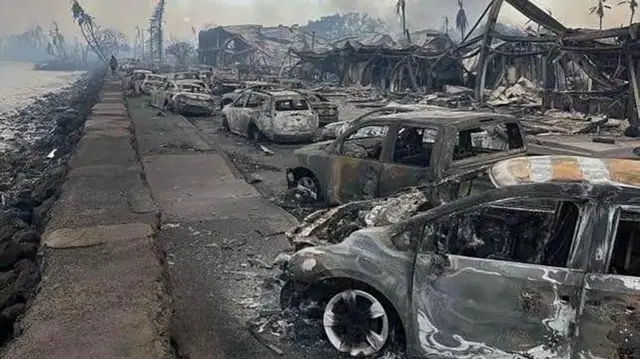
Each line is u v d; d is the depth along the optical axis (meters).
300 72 51.50
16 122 29.62
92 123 17.36
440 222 3.86
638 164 3.90
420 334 3.86
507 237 3.87
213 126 20.39
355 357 4.23
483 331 3.64
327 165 7.98
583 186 3.48
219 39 82.31
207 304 5.28
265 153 14.33
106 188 8.27
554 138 16.16
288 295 4.66
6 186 13.52
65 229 5.96
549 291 3.43
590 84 25.14
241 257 6.57
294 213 8.51
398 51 36.38
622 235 3.46
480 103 26.19
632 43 18.92
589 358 3.35
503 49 29.36
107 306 4.14
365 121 7.49
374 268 4.02
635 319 3.23
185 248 6.90
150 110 25.78
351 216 5.30
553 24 23.11
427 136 7.09
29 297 5.14
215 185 10.46
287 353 4.38
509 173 4.05
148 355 3.46
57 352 3.48
